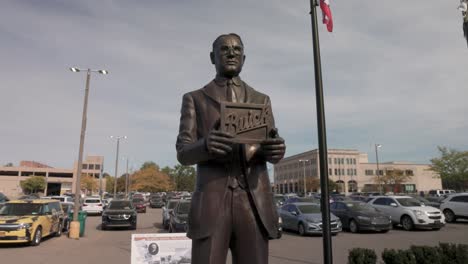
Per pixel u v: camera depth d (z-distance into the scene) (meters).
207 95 3.10
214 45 3.22
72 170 107.19
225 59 3.09
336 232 17.11
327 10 7.82
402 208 19.45
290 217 18.55
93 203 33.28
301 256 11.62
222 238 2.77
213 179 2.84
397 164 103.44
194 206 2.86
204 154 2.63
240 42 3.17
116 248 13.55
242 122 2.79
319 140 6.29
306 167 107.62
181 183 103.94
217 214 2.76
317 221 16.98
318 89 6.48
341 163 103.31
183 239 6.68
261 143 2.76
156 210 41.16
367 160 116.69
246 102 3.12
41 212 15.55
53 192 104.69
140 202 36.22
